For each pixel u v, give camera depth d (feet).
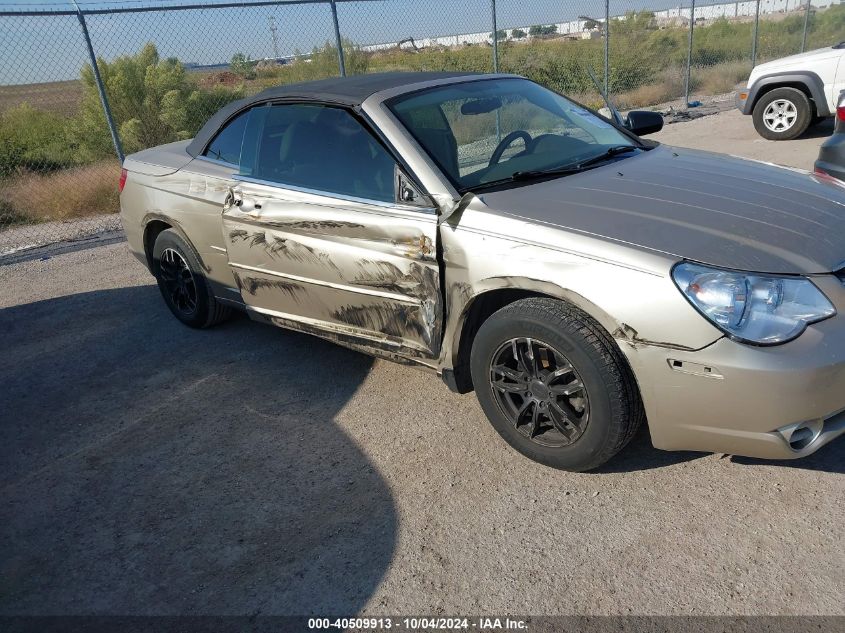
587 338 8.52
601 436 8.82
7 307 19.25
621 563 7.97
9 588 8.50
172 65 38.42
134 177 15.76
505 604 7.58
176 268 15.60
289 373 13.56
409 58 41.73
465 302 9.63
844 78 30.37
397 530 8.88
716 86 54.65
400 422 11.42
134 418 12.41
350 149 11.18
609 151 11.72
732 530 8.29
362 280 10.85
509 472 9.82
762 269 7.92
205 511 9.61
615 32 52.75
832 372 7.63
